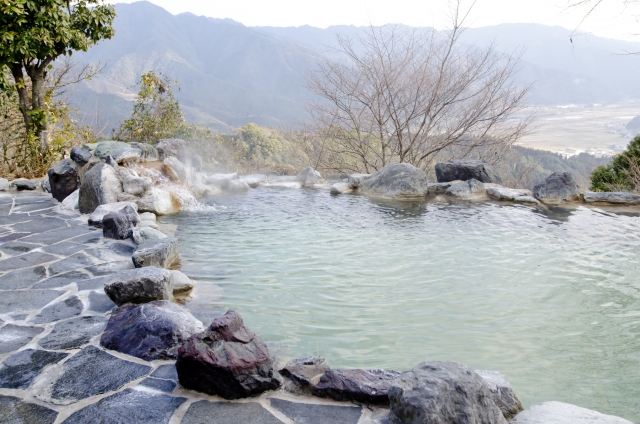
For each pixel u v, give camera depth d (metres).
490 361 3.36
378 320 4.01
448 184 10.05
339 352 3.44
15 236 6.12
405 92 13.22
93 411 2.45
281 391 2.71
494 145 14.05
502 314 4.16
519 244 6.26
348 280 4.96
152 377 2.81
